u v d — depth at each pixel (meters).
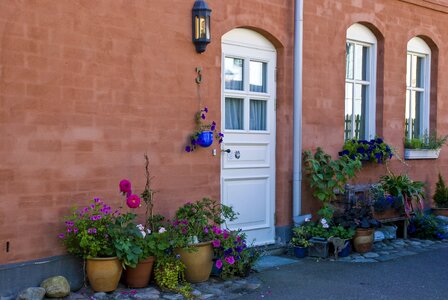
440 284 6.37
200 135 6.70
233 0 7.23
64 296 5.42
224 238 6.30
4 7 5.25
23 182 5.39
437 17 10.63
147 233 6.03
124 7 6.14
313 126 8.27
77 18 5.76
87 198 5.86
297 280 6.42
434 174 10.66
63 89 5.66
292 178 8.02
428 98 10.81
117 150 6.10
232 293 5.88
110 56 6.02
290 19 7.96
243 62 7.66
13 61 5.31
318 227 7.74
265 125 7.92
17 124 5.35
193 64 6.79
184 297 5.66
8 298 5.26
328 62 8.48
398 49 9.78
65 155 5.68
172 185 6.60
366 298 5.79
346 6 8.77
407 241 8.92
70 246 5.64
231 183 7.45
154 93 6.41
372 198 8.72
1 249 5.26
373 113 9.61
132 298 5.53
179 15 6.64
